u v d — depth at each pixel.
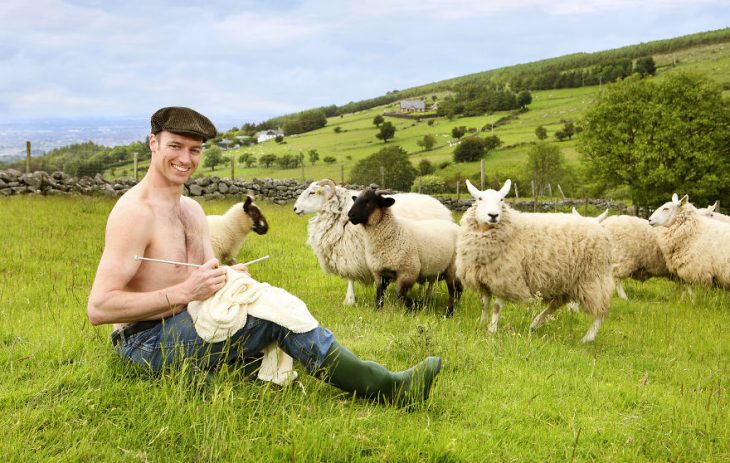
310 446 2.97
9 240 9.37
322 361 3.34
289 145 126.50
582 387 4.68
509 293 7.17
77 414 3.11
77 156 25.92
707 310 9.36
